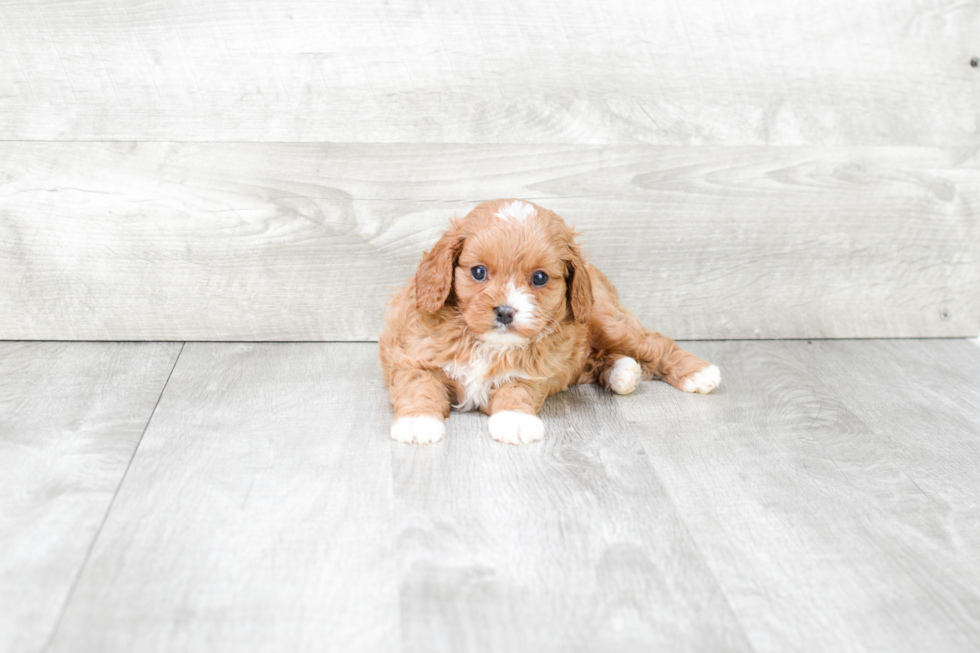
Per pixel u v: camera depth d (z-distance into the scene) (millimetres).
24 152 960
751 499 812
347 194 997
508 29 978
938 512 808
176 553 732
